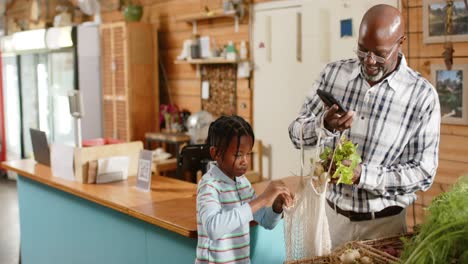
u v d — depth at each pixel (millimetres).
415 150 1938
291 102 4402
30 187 3721
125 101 5574
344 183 1928
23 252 3910
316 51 4109
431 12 3256
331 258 1682
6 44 7465
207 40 5152
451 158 3266
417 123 1924
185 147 3090
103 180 3227
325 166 1820
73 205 3230
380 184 1855
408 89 1934
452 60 3188
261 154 4711
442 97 3268
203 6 5152
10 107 7617
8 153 7742
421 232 1517
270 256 2346
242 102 4879
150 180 3029
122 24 5500
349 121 1768
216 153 1950
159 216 2422
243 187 2031
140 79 5613
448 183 3287
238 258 1978
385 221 2000
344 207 2025
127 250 2764
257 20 4629
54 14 6379
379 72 1870
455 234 1399
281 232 2375
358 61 2035
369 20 1819
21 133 7211
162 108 5621
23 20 7172
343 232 2049
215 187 1938
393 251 1691
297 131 2020
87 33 5805
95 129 5980
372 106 1967
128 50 5492
